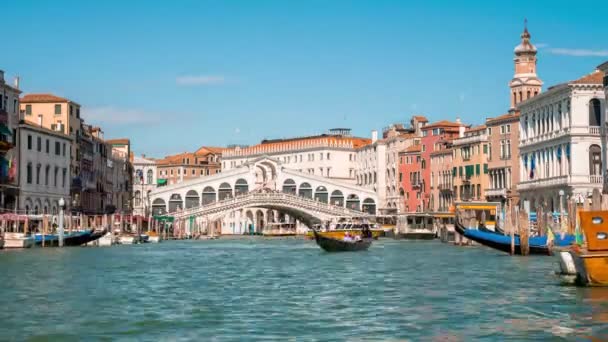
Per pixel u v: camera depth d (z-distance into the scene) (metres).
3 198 84.81
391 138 148.62
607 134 78.50
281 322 30.16
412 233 117.69
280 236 146.00
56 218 86.75
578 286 38.44
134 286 41.84
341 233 87.31
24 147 90.12
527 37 121.69
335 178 167.75
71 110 106.31
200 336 27.56
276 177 143.12
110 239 91.56
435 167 132.88
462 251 76.31
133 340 26.92
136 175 170.00
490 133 114.00
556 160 86.75
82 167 110.75
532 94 121.00
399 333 27.92
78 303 34.94
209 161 196.50
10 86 86.75
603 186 77.62
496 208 96.06
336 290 40.19
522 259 58.88
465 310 32.62
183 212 125.06
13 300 35.72
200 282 44.31
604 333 27.56
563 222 66.75
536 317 30.67
